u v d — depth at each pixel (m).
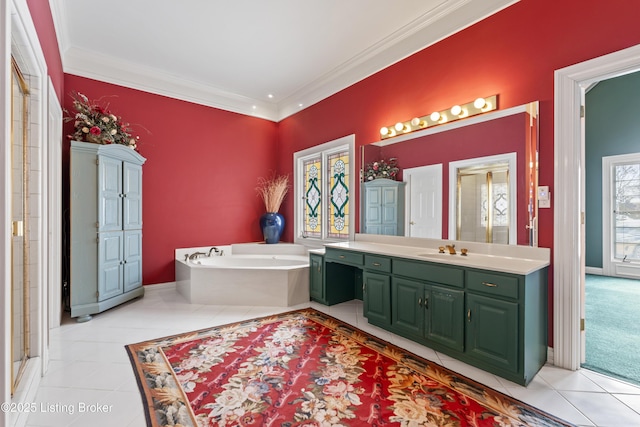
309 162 5.01
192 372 2.21
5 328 1.33
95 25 3.21
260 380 2.11
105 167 3.42
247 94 5.02
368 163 3.83
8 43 1.36
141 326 3.09
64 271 3.48
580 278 2.28
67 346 2.62
